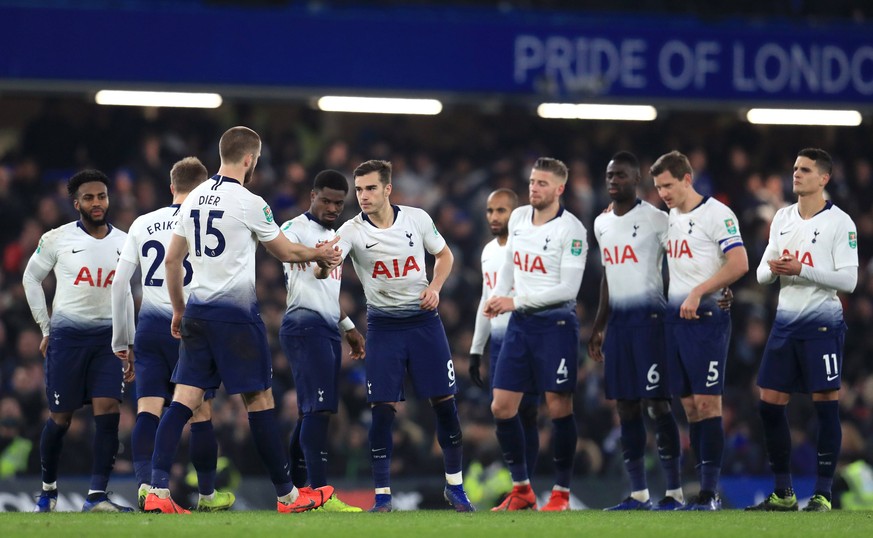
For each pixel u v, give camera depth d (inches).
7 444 1829.5
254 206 1015.6
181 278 1020.5
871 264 2396.7
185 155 2541.8
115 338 1117.1
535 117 2733.8
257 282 2135.8
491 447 1846.7
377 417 1147.9
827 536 831.7
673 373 1190.9
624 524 927.0
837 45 2445.9
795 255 1141.7
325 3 2532.0
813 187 1132.5
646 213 1217.4
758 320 2174.0
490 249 1363.2
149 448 1096.2
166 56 2327.8
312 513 1063.0
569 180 2469.2
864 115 2568.9
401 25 2389.3
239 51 2348.7
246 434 1828.2
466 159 2630.4
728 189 2593.5
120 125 2559.1
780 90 2436.0
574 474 1855.3
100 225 1181.1
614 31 2416.3
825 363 1123.9
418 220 1153.4
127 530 826.8
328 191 1193.4
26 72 2276.1
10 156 2498.8
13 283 2185.0
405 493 1644.9
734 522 954.1
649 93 2420.0
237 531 829.2
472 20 2407.7
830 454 1144.2
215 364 1021.2
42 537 777.6
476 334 1364.4
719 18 2479.1
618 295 1222.3
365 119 2792.8
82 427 1809.8
